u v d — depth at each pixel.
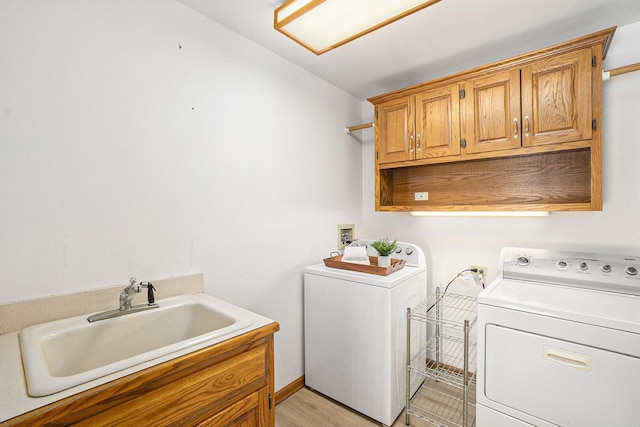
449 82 1.94
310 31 1.48
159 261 1.43
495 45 1.85
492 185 2.10
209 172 1.62
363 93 2.63
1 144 1.03
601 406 1.21
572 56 1.56
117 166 1.29
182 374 0.86
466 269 2.23
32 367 0.77
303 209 2.19
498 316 1.45
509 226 2.06
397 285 1.80
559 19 1.59
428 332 2.40
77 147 1.19
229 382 0.98
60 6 1.14
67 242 1.17
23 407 0.63
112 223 1.28
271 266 1.96
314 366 2.09
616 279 1.54
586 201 1.76
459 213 2.06
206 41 1.60
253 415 1.06
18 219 1.06
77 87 1.19
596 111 1.51
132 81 1.33
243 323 1.08
